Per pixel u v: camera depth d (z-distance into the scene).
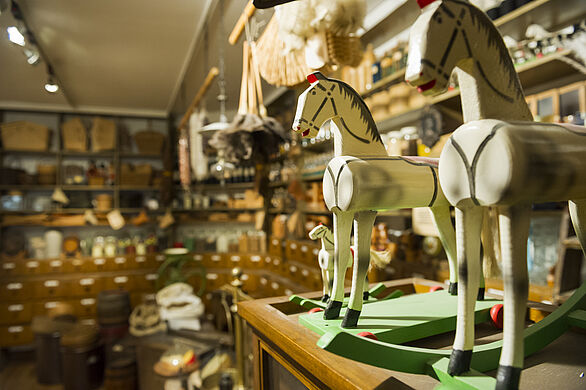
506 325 0.47
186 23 2.76
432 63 0.45
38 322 3.80
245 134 1.69
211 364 2.47
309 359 0.62
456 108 2.16
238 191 5.38
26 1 2.42
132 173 5.05
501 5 1.81
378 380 0.52
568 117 1.59
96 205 5.00
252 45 1.83
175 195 5.25
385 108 2.45
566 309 0.74
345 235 0.77
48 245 4.64
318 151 3.67
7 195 4.62
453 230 0.93
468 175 0.48
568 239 1.55
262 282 4.21
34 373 3.94
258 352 0.89
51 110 4.88
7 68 3.50
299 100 0.69
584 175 0.48
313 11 1.35
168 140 5.19
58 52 3.20
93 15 2.62
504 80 0.52
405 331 0.72
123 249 4.98
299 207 3.56
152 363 2.71
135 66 3.56
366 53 2.64
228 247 4.91
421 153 2.09
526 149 0.44
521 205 0.46
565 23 1.80
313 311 0.85
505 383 0.46
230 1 2.44
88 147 5.08
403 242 2.28
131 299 4.71
